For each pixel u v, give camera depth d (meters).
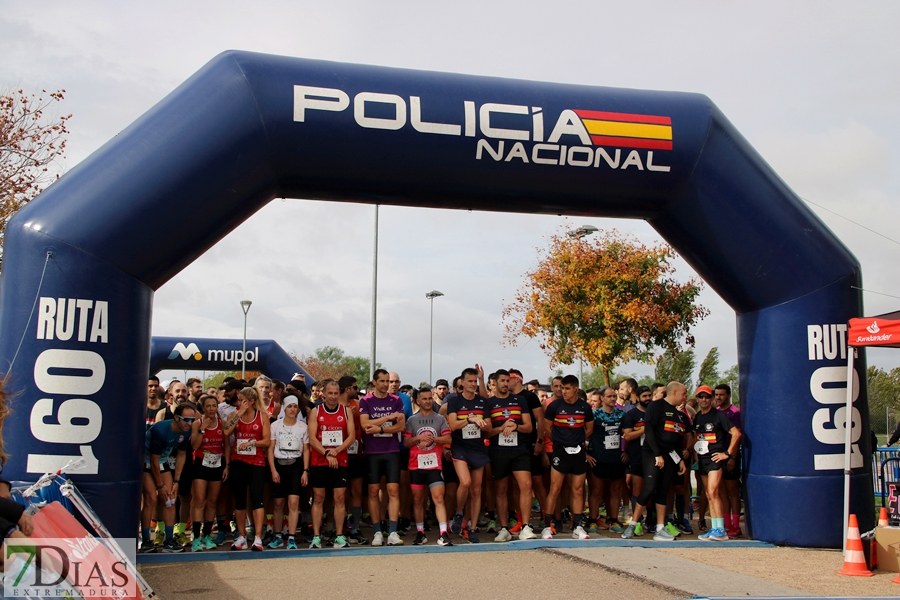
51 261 6.00
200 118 6.41
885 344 6.93
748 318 8.01
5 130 12.95
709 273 7.95
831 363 7.59
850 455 7.22
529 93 7.20
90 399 5.98
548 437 8.33
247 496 7.85
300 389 8.59
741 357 8.11
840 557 7.00
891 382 32.50
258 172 6.65
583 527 8.13
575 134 7.14
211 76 6.59
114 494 6.01
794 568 6.42
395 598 5.12
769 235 7.58
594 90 7.45
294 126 6.61
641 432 8.34
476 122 6.95
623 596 5.21
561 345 16.64
